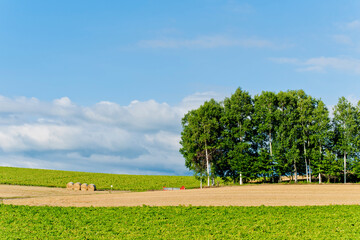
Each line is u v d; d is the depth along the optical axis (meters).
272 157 80.38
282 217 35.81
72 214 38.09
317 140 79.44
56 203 48.19
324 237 27.95
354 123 78.62
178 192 61.66
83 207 42.94
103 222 33.97
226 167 82.94
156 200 49.97
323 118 79.19
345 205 43.06
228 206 42.97
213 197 52.47
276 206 42.41
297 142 81.00
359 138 78.81
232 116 82.62
